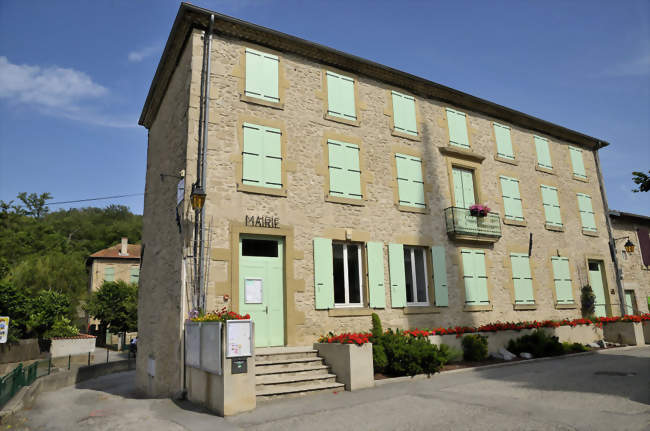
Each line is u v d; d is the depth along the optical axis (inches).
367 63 462.6
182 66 403.9
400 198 459.2
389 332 360.2
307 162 409.1
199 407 267.7
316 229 399.2
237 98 385.4
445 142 515.2
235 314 265.1
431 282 459.2
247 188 370.3
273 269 375.9
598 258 630.5
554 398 249.3
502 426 200.1
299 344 366.6
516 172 575.2
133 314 1102.4
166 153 429.4
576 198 638.5
